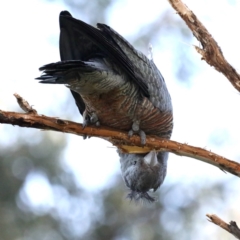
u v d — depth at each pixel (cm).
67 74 1016
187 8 1055
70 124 1077
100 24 1093
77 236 2267
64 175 2281
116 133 1159
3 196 2228
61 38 1088
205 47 1050
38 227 2236
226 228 978
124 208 2334
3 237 2177
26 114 1030
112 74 1084
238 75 1051
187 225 2288
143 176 1241
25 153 2258
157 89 1194
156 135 1249
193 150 1080
